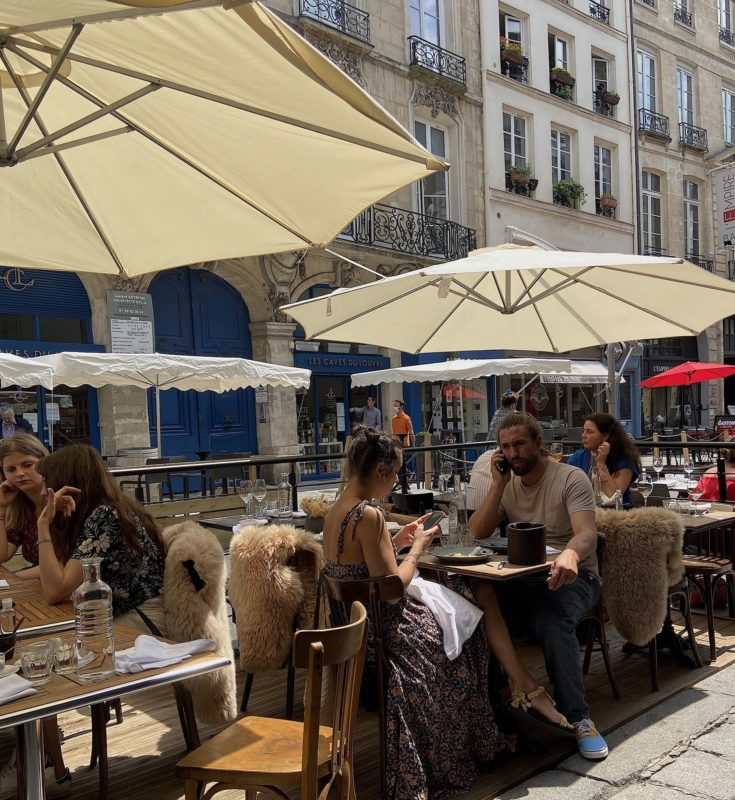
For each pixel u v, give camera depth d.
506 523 3.99
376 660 2.78
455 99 17.64
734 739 3.20
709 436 19.33
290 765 2.08
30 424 11.35
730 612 5.16
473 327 5.77
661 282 4.55
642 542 3.70
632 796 2.75
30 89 2.85
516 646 4.62
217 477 11.20
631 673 4.06
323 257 15.28
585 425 5.05
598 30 21.45
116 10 1.95
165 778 3.02
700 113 25.14
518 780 2.90
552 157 20.30
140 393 12.55
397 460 3.04
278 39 1.94
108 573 2.91
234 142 2.78
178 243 3.41
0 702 1.76
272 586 3.45
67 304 12.03
